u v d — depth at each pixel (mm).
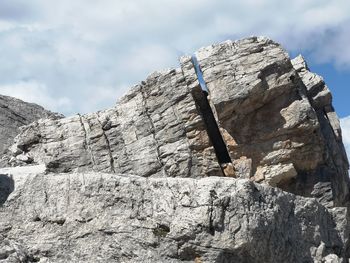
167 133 40125
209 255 26859
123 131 41062
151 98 41125
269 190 28891
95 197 28734
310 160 38312
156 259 27172
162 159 39781
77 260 27625
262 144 38500
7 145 49406
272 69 38688
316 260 29609
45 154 41188
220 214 27125
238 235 26969
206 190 27562
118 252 27578
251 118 38812
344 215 32156
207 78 38875
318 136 38344
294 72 38719
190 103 40094
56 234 28391
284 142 38375
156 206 27953
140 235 27672
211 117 40656
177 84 40594
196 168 39250
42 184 29547
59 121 42219
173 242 27297
